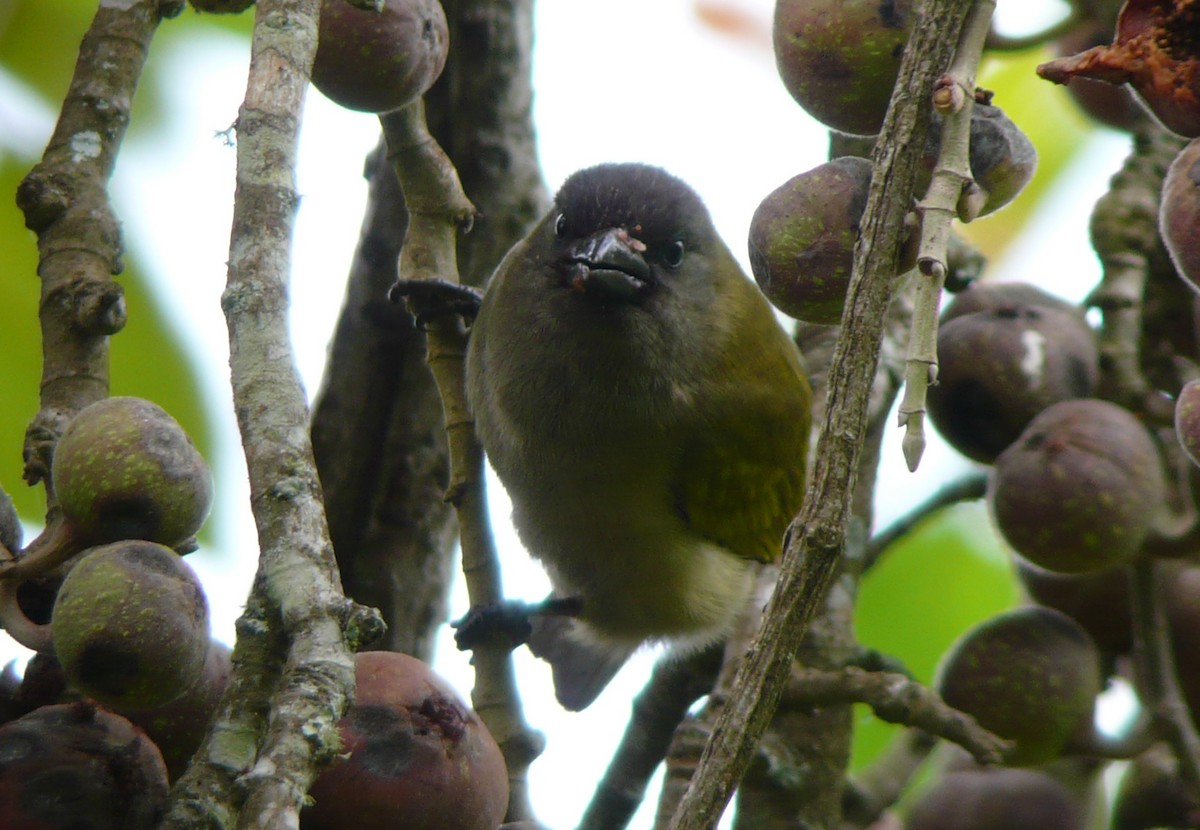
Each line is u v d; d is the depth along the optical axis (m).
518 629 7.28
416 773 4.67
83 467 4.55
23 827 4.32
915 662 10.07
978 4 4.84
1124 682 8.01
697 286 10.12
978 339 7.32
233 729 4.09
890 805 8.02
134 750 4.54
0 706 4.82
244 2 6.51
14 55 9.35
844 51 5.70
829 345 9.80
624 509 10.39
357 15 6.34
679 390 10.14
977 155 5.57
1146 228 7.57
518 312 9.97
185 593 4.36
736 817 7.85
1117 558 6.65
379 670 4.89
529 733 6.79
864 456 8.33
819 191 5.62
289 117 4.84
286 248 4.71
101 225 5.83
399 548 9.42
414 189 7.82
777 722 7.93
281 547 4.21
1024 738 6.89
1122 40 5.18
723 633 10.77
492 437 10.30
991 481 6.91
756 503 10.70
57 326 5.52
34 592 4.81
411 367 9.63
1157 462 6.73
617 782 8.55
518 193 10.19
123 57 6.28
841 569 8.09
